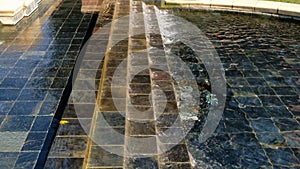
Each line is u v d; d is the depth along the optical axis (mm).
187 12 7465
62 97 3619
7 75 4070
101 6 6863
